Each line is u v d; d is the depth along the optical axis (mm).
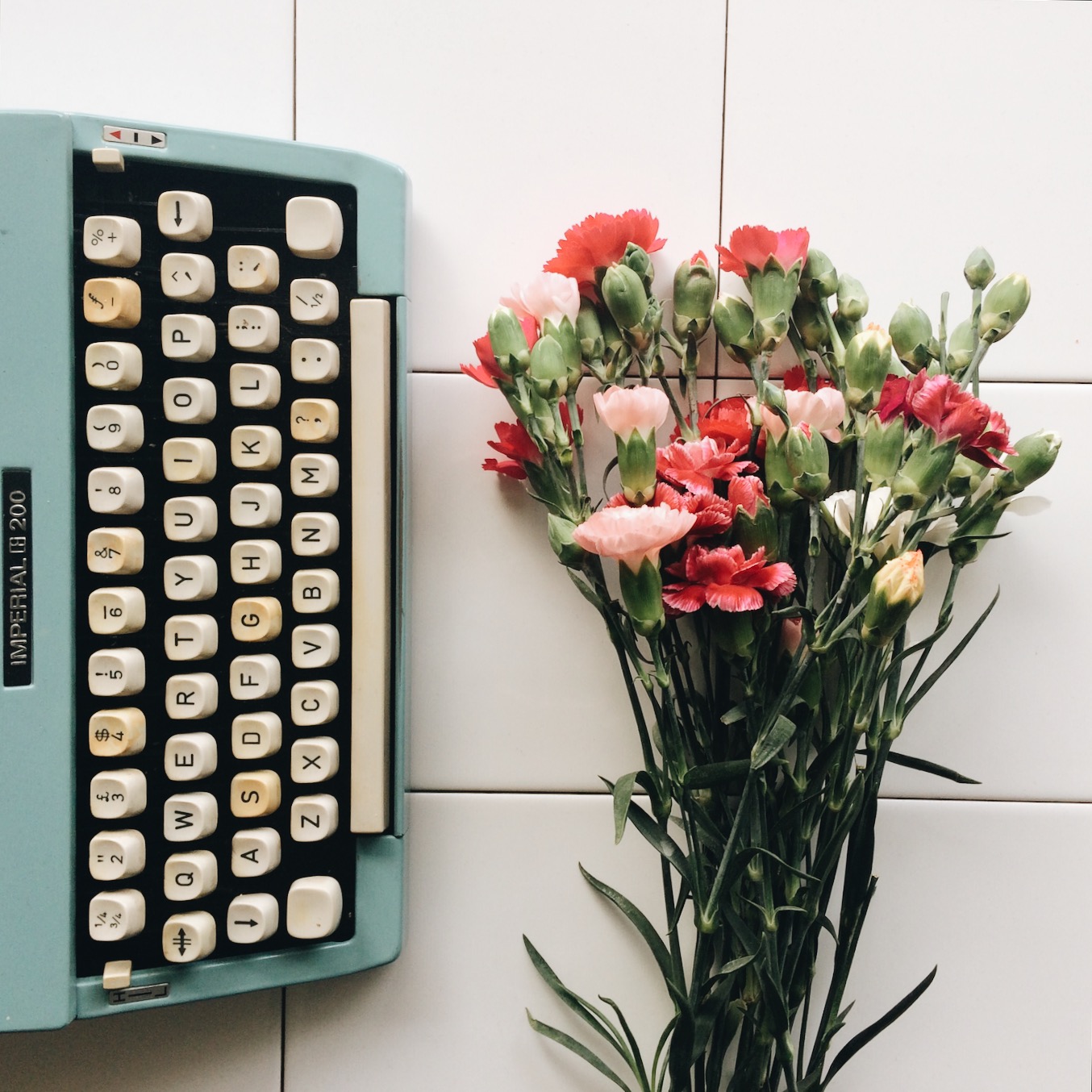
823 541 587
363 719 546
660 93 614
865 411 469
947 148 616
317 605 537
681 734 511
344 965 559
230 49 613
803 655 464
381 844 561
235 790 535
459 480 615
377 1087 608
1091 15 613
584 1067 608
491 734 616
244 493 528
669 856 505
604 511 445
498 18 614
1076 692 614
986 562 616
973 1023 611
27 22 608
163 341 520
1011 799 615
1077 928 611
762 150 616
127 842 518
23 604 513
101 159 513
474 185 615
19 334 508
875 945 614
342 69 612
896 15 614
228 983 540
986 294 544
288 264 561
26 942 514
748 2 613
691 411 564
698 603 466
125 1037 601
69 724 518
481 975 613
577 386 584
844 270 618
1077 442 614
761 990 529
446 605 616
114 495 514
